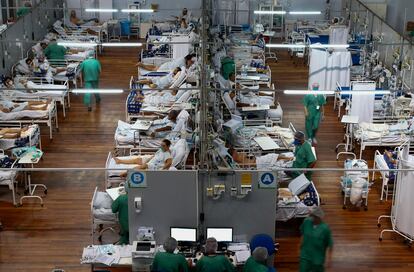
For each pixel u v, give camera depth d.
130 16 24.02
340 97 16.39
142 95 15.30
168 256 8.88
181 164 12.18
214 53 17.64
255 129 13.61
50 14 22.50
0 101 14.74
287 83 19.17
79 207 12.05
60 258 10.48
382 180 12.67
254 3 23.83
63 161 13.84
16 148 12.55
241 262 9.27
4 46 16.86
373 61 17.88
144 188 9.74
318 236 9.23
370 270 10.32
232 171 9.66
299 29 22.22
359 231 11.41
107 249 9.59
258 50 19.48
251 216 9.89
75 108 16.97
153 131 13.35
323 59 17.00
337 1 23.98
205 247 9.11
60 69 17.44
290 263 10.47
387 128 13.88
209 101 13.16
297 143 12.15
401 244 11.05
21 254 10.59
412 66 16.03
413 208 10.79
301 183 11.22
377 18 19.34
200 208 9.83
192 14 24.31
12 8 19.61
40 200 12.21
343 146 14.75
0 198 12.37
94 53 20.20
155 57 18.86
